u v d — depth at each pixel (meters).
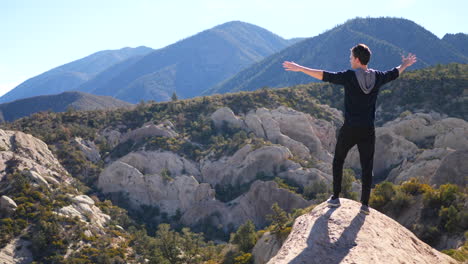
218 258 54.97
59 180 84.50
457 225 33.09
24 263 57.19
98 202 81.81
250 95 122.88
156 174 90.88
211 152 96.56
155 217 84.88
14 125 117.31
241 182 87.00
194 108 121.44
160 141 101.19
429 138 88.56
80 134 110.88
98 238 66.62
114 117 122.94
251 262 44.53
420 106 105.00
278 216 45.19
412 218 38.62
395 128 91.00
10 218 63.47
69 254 60.25
